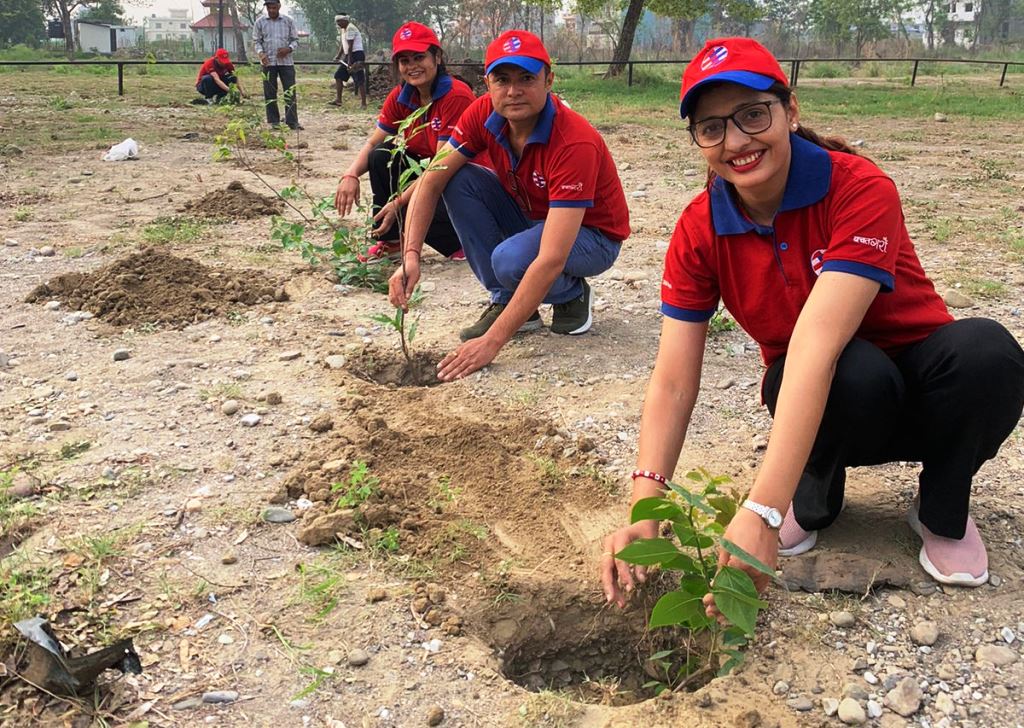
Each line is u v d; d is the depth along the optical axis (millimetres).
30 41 65750
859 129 14078
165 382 3992
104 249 5996
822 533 2898
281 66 13234
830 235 2338
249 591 2641
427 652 2441
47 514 2979
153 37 151875
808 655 2430
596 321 4805
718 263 2520
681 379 2576
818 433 2557
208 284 5145
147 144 11078
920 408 2537
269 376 4051
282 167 9547
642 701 2555
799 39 71625
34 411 3701
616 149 11531
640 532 2396
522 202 4234
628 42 24922
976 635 2479
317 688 2307
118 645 2291
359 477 2979
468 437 3443
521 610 2691
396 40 5113
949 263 5887
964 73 31828
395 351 4320
